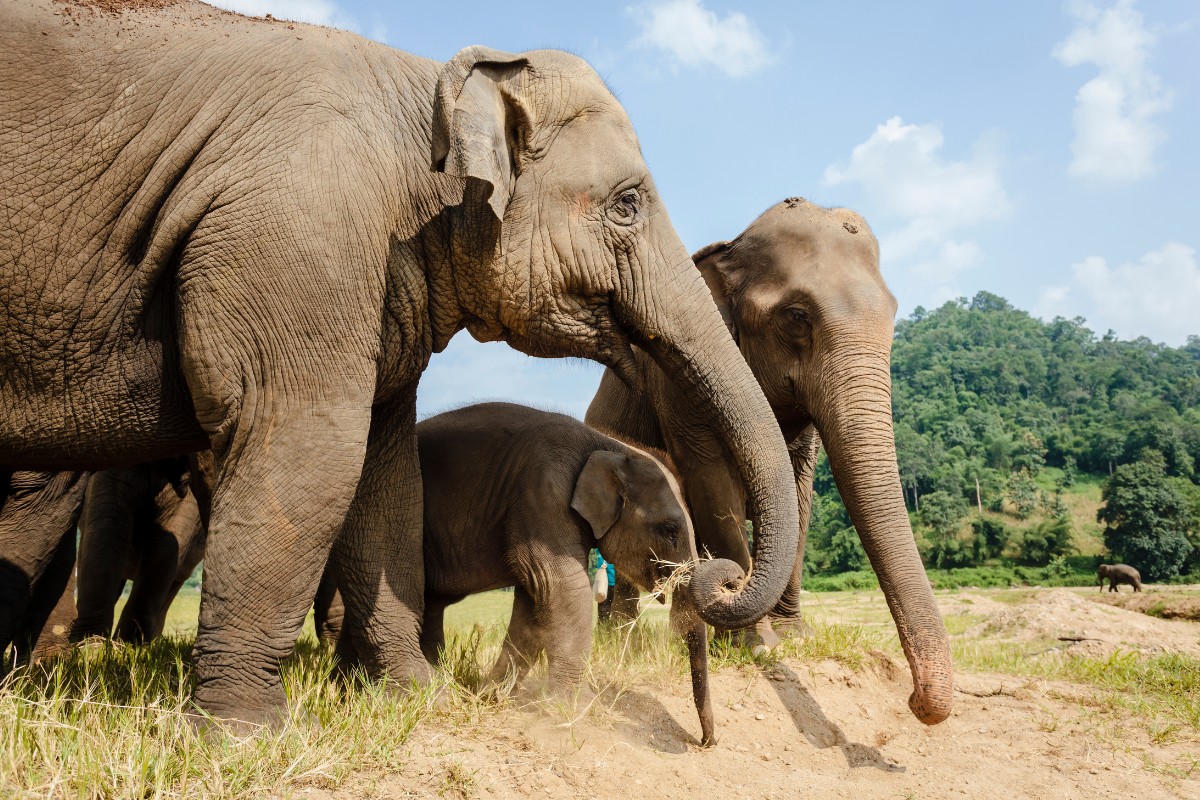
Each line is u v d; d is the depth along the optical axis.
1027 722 5.46
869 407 5.40
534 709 4.46
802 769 4.43
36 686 3.80
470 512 5.13
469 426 5.45
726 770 4.21
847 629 6.63
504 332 4.45
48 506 5.25
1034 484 114.00
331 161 3.68
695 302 4.42
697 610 3.94
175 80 3.66
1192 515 96.56
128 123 3.59
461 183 4.09
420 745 3.61
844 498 5.34
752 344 6.03
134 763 2.91
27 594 5.20
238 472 3.60
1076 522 113.56
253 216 3.54
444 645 5.45
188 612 16.17
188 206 3.56
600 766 3.84
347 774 3.23
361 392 3.74
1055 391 168.00
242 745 3.22
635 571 5.00
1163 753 5.04
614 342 4.44
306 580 3.67
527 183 4.16
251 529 3.56
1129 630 9.26
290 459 3.58
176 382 3.78
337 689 4.15
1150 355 195.75
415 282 4.09
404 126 3.99
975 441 135.88
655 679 5.10
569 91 4.23
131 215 3.59
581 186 4.20
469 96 3.88
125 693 4.03
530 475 4.93
